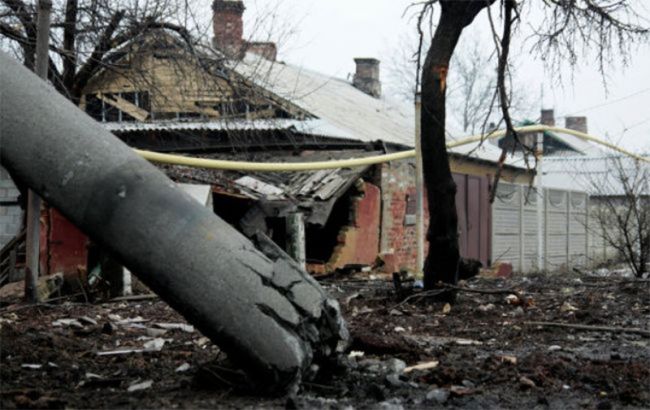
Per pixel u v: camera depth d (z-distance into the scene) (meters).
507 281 13.92
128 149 4.57
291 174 15.88
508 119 9.11
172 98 17.17
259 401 4.15
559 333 7.54
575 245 26.50
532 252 23.69
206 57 15.33
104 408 3.99
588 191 27.55
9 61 4.64
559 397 4.56
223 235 4.36
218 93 16.59
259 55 18.89
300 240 13.31
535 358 5.69
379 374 5.00
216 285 4.21
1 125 4.43
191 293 4.22
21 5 13.90
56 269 12.23
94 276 11.45
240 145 16.39
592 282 13.55
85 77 15.41
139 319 8.25
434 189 9.52
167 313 9.02
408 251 18.41
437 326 8.00
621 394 4.49
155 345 6.21
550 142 40.09
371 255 16.81
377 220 17.08
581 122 46.97
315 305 4.39
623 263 22.11
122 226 4.29
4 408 3.89
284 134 17.11
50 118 4.46
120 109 18.41
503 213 22.14
